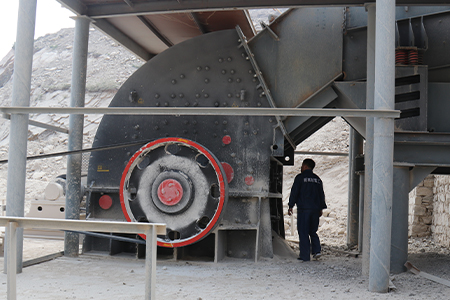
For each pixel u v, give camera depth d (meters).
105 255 7.01
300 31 6.96
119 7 6.98
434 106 6.41
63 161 26.89
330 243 10.69
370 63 5.63
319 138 23.17
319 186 7.53
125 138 7.27
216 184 6.47
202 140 7.06
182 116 7.16
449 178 9.62
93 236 7.14
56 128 6.66
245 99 7.05
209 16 7.65
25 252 7.57
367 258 5.74
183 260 6.70
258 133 6.94
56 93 37.69
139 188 6.62
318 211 7.44
